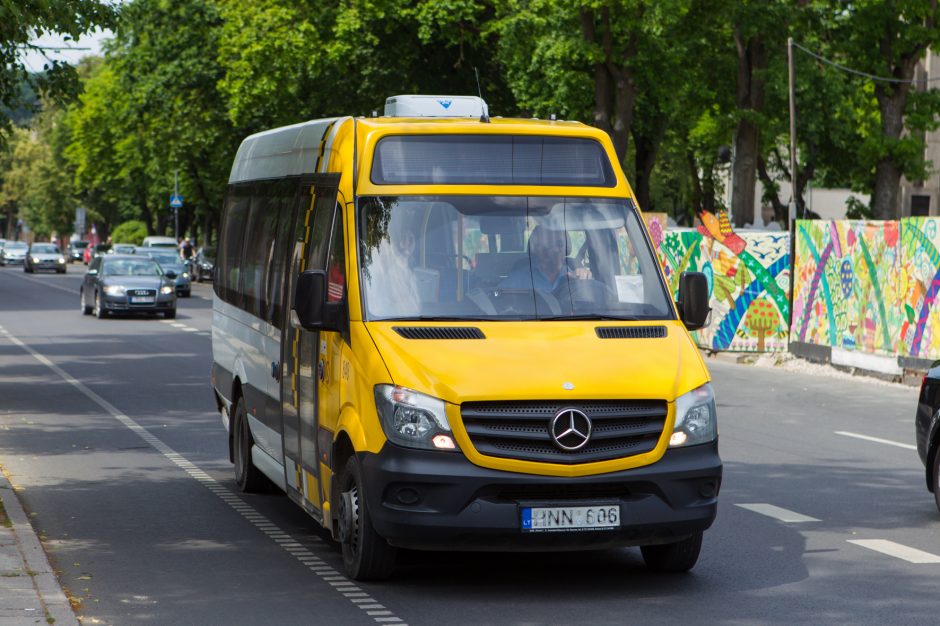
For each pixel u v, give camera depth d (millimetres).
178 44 78562
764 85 60125
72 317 51938
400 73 67625
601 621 10172
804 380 32062
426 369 10789
